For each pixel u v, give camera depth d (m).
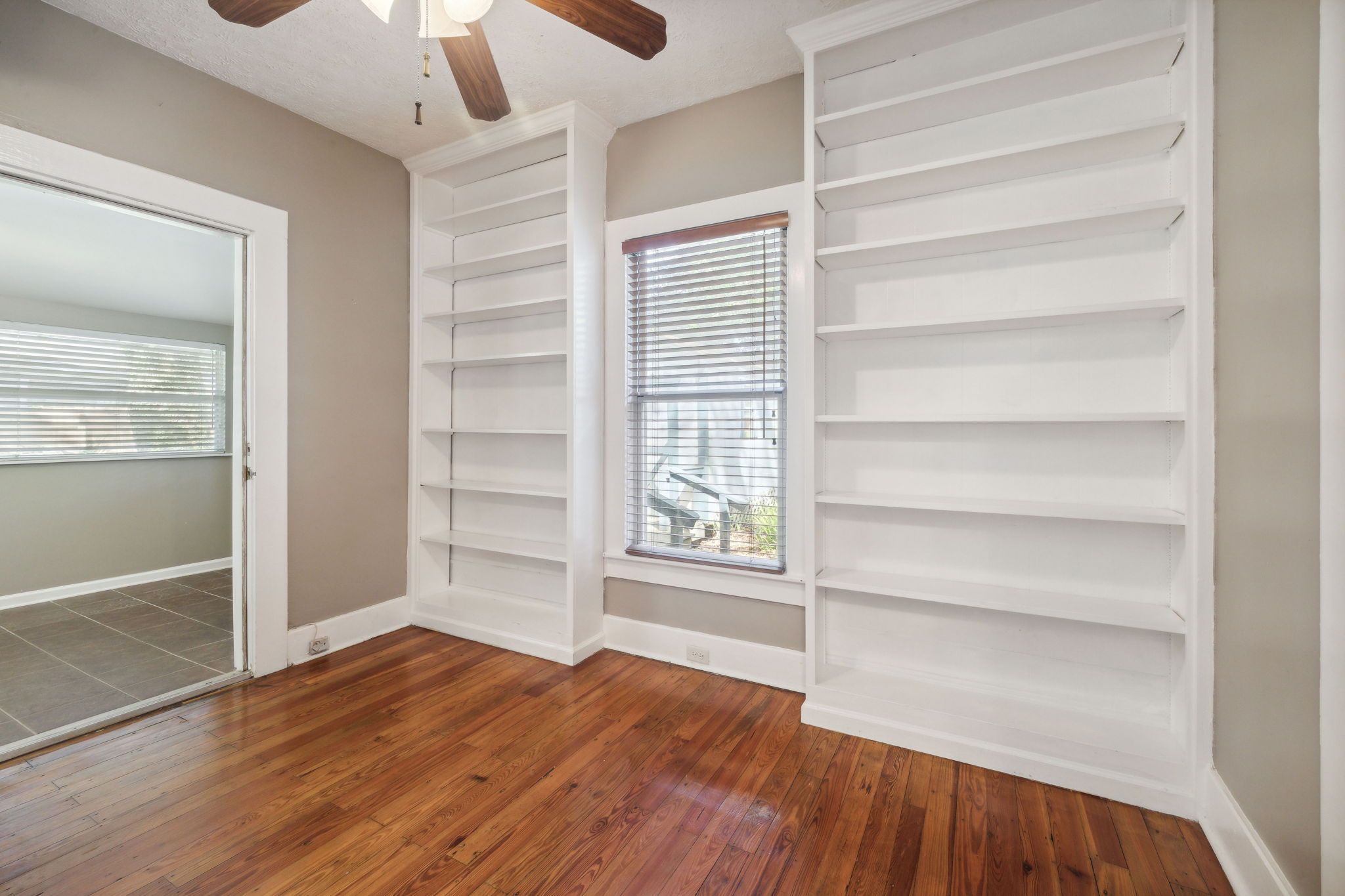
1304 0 1.18
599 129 2.79
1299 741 1.18
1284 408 1.26
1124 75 1.87
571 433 2.71
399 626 3.21
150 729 2.13
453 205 3.43
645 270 2.79
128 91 2.19
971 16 1.99
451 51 1.63
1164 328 1.89
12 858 1.49
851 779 1.85
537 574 3.20
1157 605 1.90
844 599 2.41
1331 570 1.08
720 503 2.64
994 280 2.11
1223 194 1.55
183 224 2.39
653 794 1.77
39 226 2.99
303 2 1.41
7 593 3.66
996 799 1.75
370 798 1.75
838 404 2.38
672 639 2.75
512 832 1.60
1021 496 2.10
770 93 2.50
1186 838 1.58
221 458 4.75
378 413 3.10
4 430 3.81
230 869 1.46
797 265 2.42
